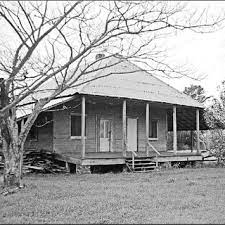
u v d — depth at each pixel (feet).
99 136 68.85
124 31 26.58
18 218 23.57
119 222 22.39
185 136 115.96
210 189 36.52
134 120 75.15
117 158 57.88
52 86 70.28
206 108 79.82
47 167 57.16
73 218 23.56
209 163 77.77
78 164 55.42
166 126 81.87
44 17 25.86
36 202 28.76
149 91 68.54
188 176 49.62
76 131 66.03
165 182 42.47
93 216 24.09
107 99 60.54
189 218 23.31
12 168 35.22
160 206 27.50
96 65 67.72
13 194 32.91
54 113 64.18
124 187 37.45
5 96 31.73
